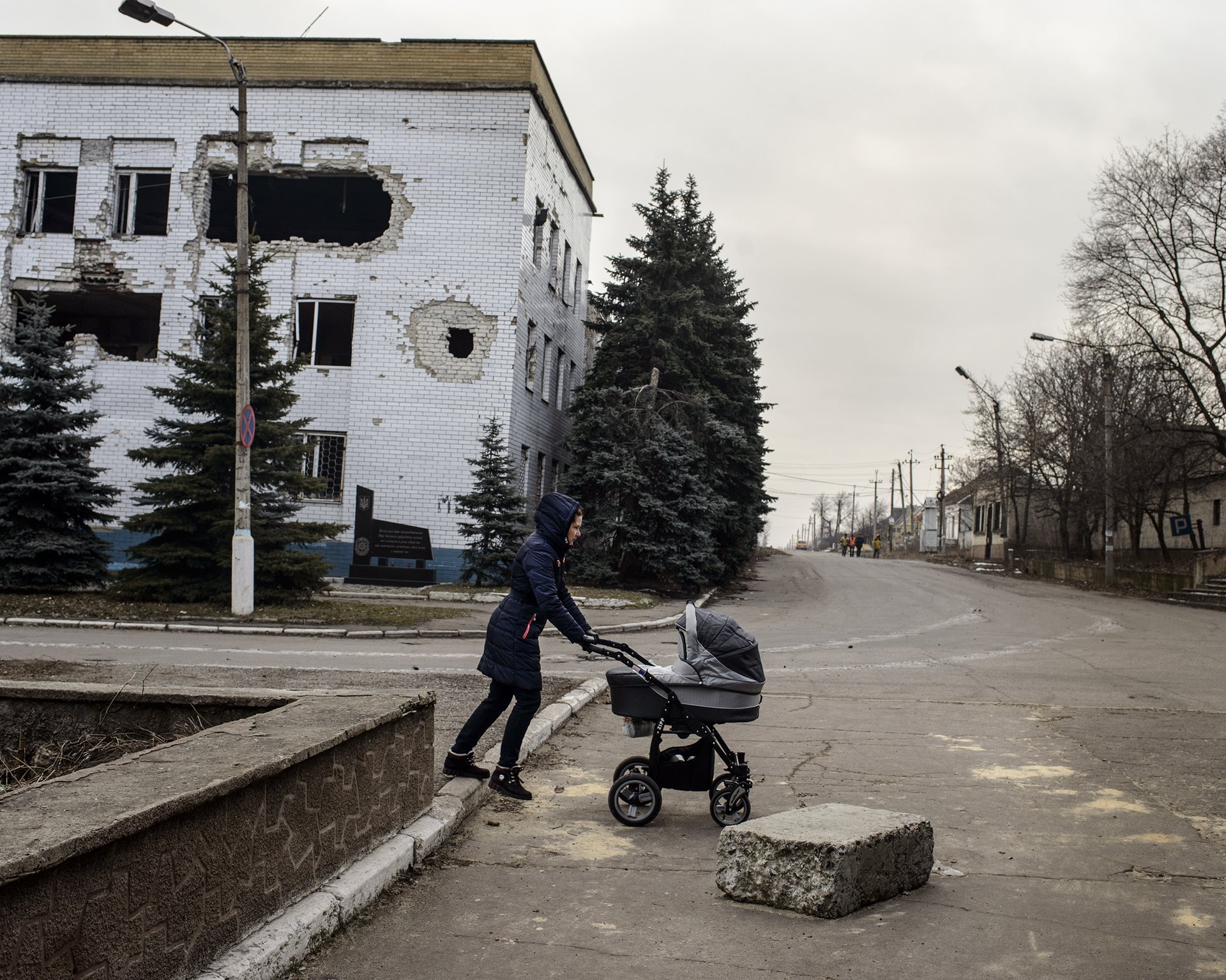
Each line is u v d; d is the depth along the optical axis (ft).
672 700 19.35
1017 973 12.71
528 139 88.48
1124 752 26.63
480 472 81.10
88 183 91.20
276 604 59.88
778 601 89.97
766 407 110.63
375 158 88.94
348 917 13.76
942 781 23.15
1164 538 148.87
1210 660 50.80
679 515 87.25
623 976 12.54
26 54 91.81
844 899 14.69
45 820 9.46
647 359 96.53
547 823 19.40
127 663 36.60
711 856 17.66
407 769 16.94
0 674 30.01
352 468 87.45
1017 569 157.38
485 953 13.14
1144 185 109.81
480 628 55.93
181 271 90.17
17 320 91.61
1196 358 111.65
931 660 49.08
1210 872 16.81
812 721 30.78
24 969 8.46
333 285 88.79
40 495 62.39
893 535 394.32
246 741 13.34
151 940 10.12
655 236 97.50
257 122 89.97
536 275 94.27
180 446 59.98
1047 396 146.82
